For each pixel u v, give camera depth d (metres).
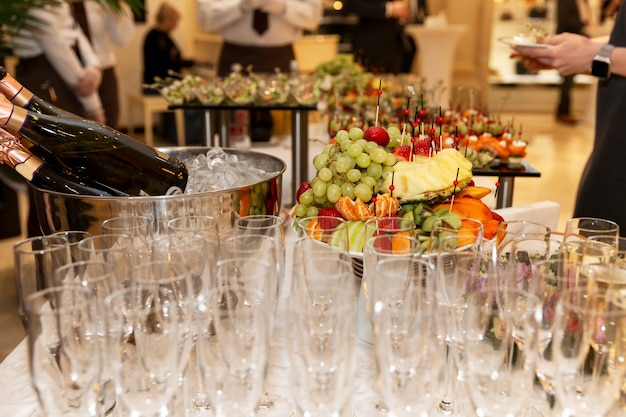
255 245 1.03
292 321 0.85
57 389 0.85
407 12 5.48
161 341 0.83
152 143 6.21
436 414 0.99
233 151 1.76
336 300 0.86
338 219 1.14
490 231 1.28
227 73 4.06
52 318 0.83
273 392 1.08
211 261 1.05
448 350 1.00
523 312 0.90
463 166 1.39
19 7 2.42
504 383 0.85
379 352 0.86
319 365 0.85
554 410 0.89
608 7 7.32
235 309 0.85
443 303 0.98
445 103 4.71
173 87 2.79
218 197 1.25
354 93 2.94
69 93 3.31
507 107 9.37
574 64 2.14
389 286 0.86
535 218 1.79
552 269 0.99
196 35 7.43
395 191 1.32
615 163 2.07
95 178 1.38
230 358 0.84
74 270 0.94
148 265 0.92
